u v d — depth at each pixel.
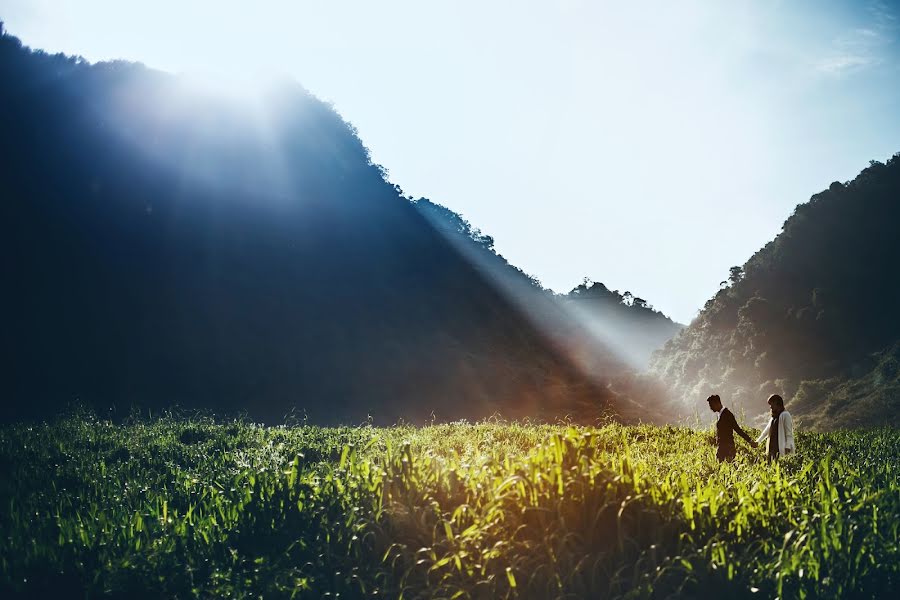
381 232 104.81
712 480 6.44
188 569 5.20
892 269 123.56
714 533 5.18
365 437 14.83
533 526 5.18
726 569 4.52
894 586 4.56
